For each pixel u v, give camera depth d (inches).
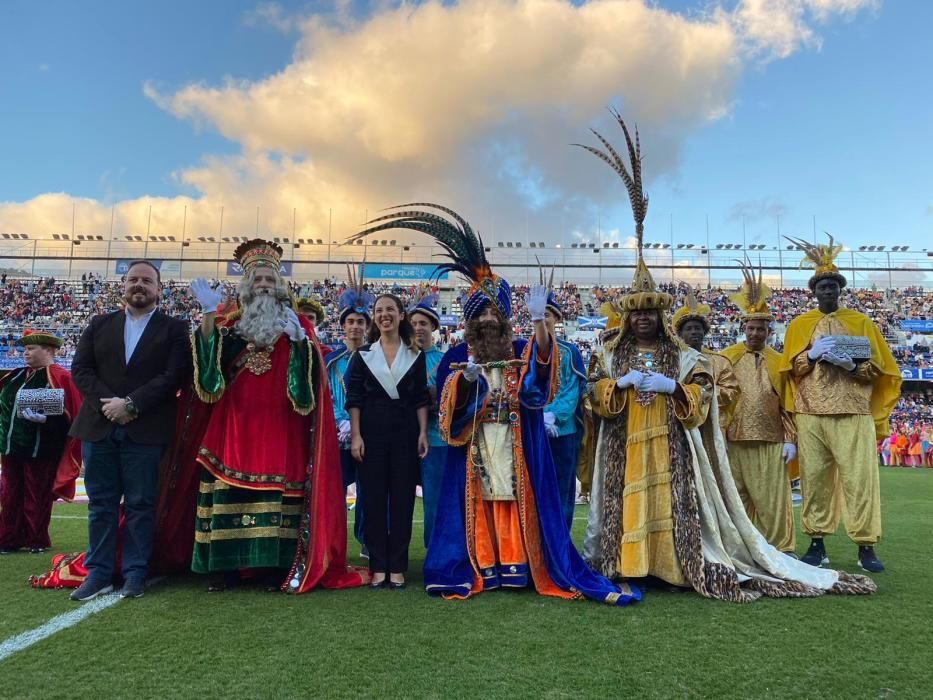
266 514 184.9
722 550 191.3
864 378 237.3
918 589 195.0
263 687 117.4
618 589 179.2
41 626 151.1
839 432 239.0
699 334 251.3
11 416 251.8
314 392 196.9
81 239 2037.4
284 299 197.3
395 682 120.1
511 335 208.1
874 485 232.4
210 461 184.1
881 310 1690.5
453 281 1675.7
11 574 209.8
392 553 194.9
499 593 184.9
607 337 219.5
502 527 194.2
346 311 281.1
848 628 154.5
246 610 165.2
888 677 125.6
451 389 195.3
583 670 126.9
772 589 184.1
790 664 131.5
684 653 136.8
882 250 1945.1
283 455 189.2
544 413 215.9
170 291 1637.6
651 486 195.3
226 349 191.6
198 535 182.5
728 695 117.0
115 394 184.4
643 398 199.3
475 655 134.1
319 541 189.0
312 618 158.4
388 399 202.7
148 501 184.2
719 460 203.8
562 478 226.1
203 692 115.2
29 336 262.1
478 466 196.2
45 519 256.7
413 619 158.4
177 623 153.6
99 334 189.8
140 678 121.1
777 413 260.1
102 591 180.5
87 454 183.3
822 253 258.4
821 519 242.7
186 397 199.0
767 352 269.9
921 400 1341.0
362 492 202.1
